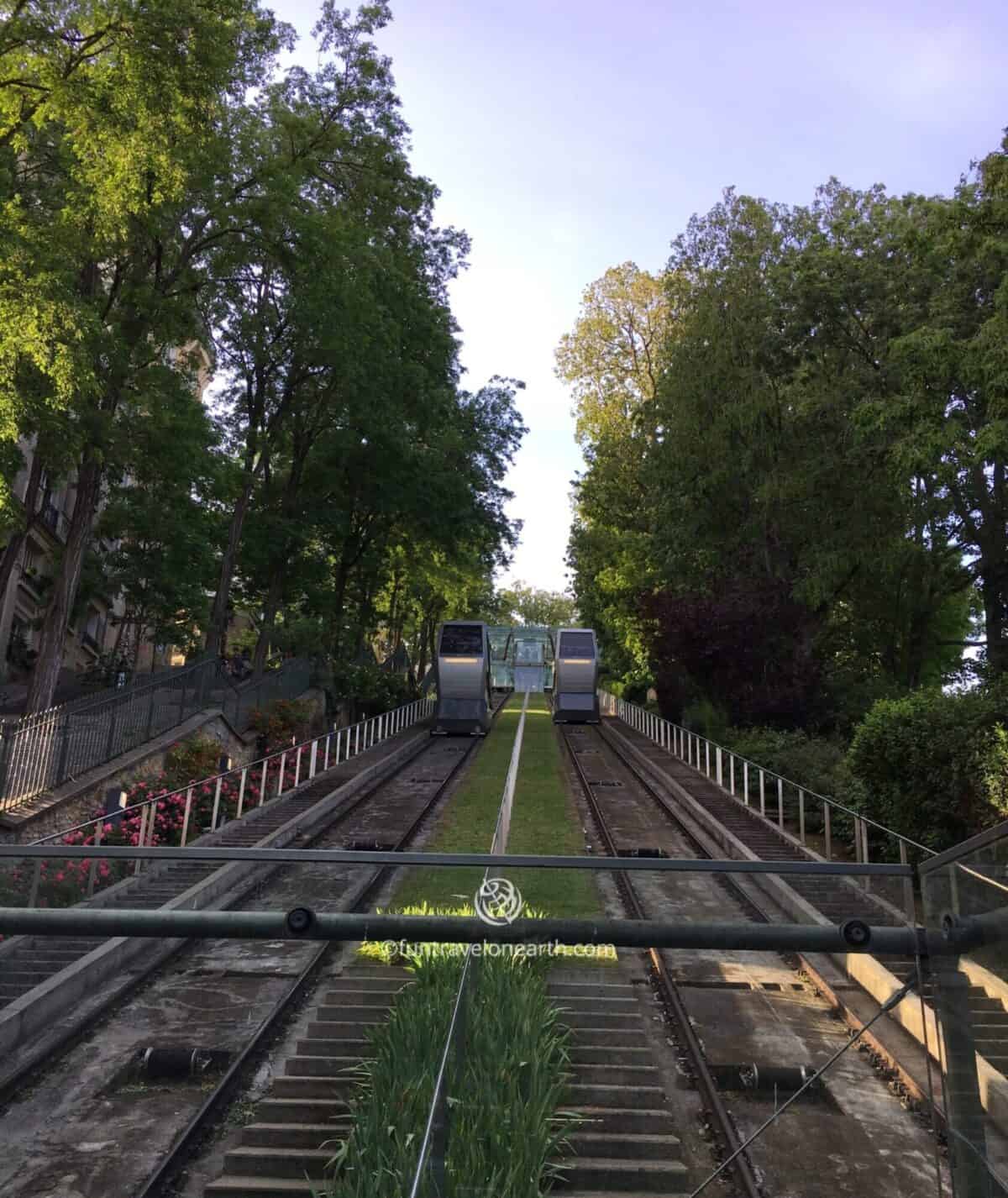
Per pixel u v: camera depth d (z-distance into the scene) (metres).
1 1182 6.34
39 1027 8.58
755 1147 6.80
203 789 18.81
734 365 29.27
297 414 34.25
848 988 9.80
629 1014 8.73
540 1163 5.52
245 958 10.78
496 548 42.66
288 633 35.34
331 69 27.16
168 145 15.40
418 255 33.19
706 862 3.88
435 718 37.62
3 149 16.06
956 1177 3.35
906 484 27.00
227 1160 6.38
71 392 14.48
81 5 14.12
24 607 31.25
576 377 45.84
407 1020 6.65
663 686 35.16
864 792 16.12
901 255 26.22
